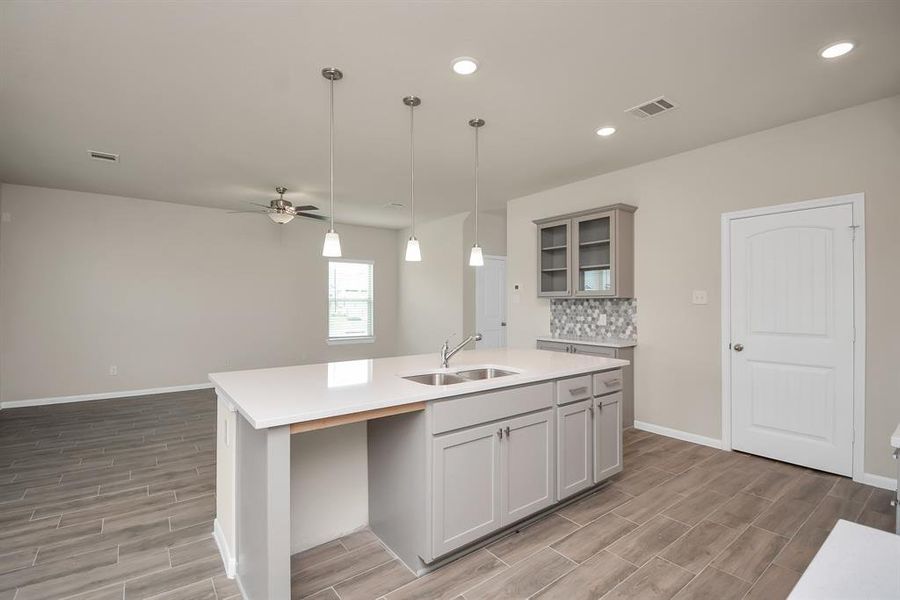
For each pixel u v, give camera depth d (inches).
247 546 73.5
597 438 109.8
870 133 115.6
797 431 128.0
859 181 117.0
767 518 98.6
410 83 106.3
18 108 119.1
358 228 301.9
